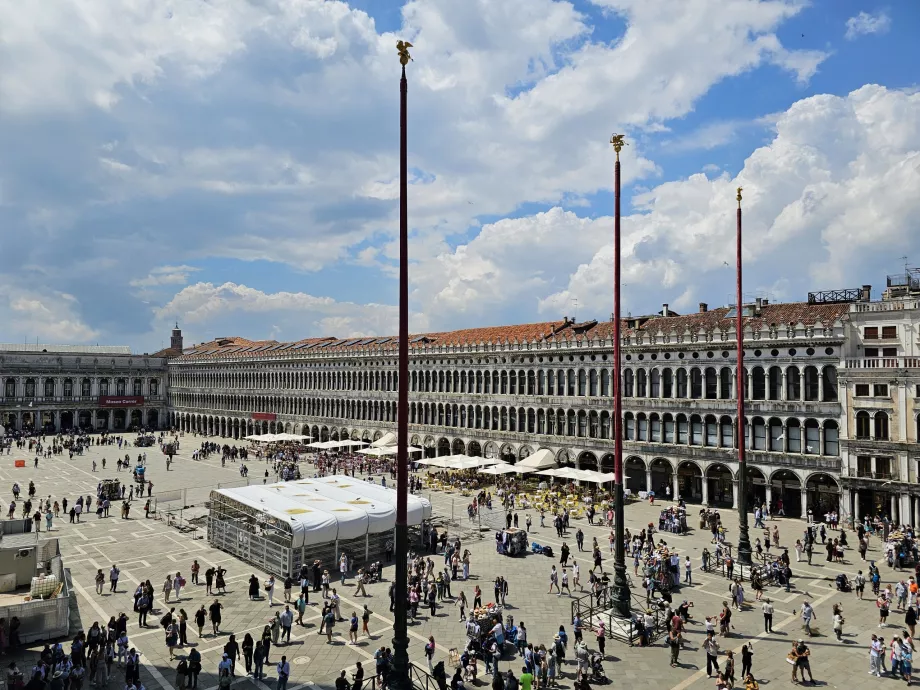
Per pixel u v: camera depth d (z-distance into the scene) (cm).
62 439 11344
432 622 3117
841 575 3588
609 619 3005
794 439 5412
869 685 2486
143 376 15888
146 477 7581
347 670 2611
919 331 4825
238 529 4275
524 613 3231
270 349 12800
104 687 2448
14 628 2747
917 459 4641
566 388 7031
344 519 3966
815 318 5641
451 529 4981
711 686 2464
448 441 8325
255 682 2516
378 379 9512
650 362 6378
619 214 3053
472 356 8088
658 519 5306
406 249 2291
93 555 4262
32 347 16000
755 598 3472
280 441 10681
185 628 2891
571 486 6475
